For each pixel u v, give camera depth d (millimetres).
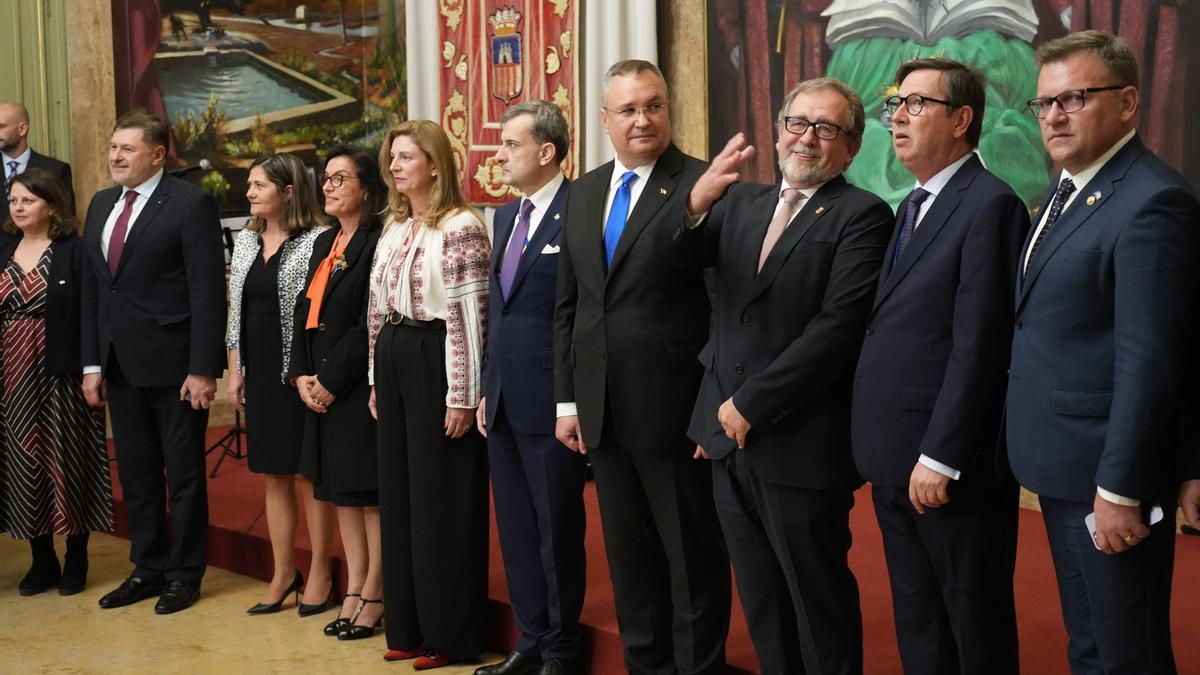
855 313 3104
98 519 5520
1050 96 2627
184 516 5215
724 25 6824
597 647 4141
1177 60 5297
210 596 5367
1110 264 2568
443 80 8008
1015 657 2988
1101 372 2592
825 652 3223
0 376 5348
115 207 5281
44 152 8273
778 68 6629
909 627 3080
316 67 9156
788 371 3090
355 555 4801
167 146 5289
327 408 4590
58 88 8305
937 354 2930
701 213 3209
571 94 7387
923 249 2967
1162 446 2490
